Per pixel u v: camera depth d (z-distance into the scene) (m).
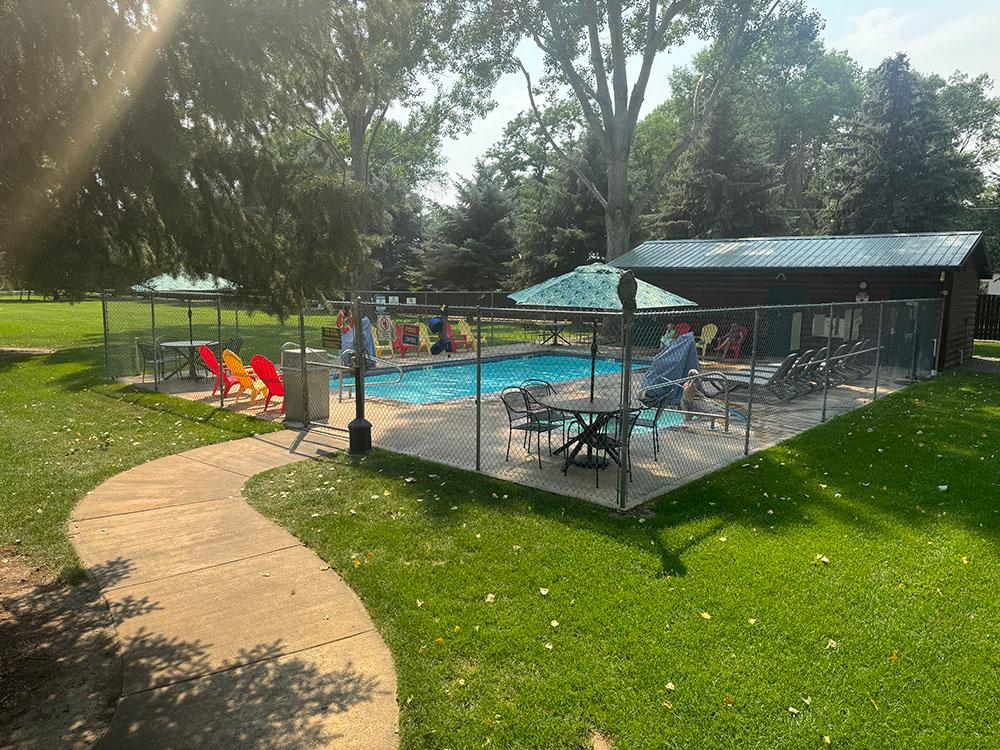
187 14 3.83
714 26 26.70
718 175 34.25
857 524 6.37
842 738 3.44
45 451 8.95
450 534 6.09
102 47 3.53
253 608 4.81
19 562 5.58
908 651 4.21
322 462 8.49
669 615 4.64
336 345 18.19
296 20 4.30
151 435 9.88
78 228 4.02
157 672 4.03
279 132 5.14
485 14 25.42
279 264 5.02
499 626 4.52
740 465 8.40
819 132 56.47
